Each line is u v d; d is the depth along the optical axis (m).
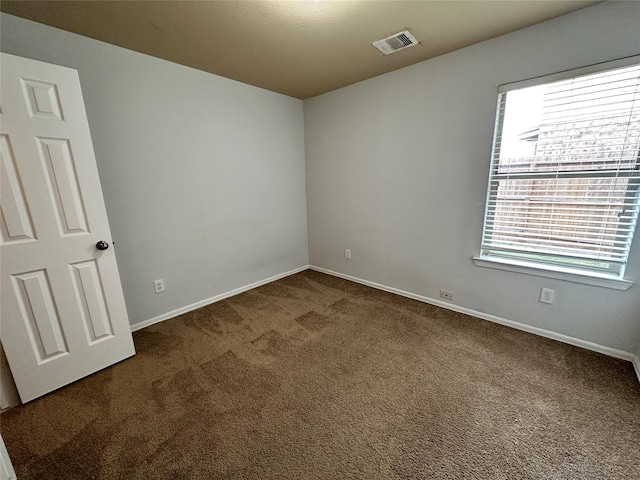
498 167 2.13
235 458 1.23
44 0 1.47
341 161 3.17
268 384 1.68
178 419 1.43
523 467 1.16
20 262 1.47
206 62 2.30
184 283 2.62
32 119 1.44
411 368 1.80
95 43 1.91
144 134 2.21
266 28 1.77
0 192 1.39
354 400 1.54
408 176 2.63
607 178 1.72
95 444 1.30
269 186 3.22
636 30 1.52
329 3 1.53
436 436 1.31
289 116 3.30
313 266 3.86
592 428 1.33
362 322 2.39
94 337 1.78
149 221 2.32
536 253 2.06
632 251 1.69
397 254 2.88
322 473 1.15
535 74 1.85
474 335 2.15
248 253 3.13
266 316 2.54
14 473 1.12
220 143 2.70
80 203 1.65
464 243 2.39
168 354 1.99
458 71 2.16
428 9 1.60
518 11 1.64
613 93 1.64
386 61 2.31
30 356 1.54
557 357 1.86
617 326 1.81
